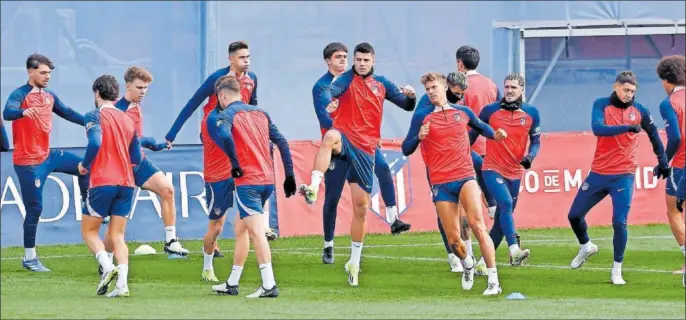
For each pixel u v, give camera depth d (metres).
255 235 34.41
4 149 43.69
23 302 32.88
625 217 38.97
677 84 40.09
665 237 52.84
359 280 39.69
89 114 34.62
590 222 57.38
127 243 51.53
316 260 45.34
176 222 52.59
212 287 35.97
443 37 65.44
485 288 37.62
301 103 64.12
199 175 53.00
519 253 39.97
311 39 64.44
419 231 55.06
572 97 66.31
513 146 40.56
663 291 37.06
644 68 66.94
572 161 56.94
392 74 65.00
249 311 30.39
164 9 63.28
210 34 62.88
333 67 39.88
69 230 51.94
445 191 35.94
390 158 54.94
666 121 39.78
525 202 56.47
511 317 29.12
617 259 38.91
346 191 54.88
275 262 44.69
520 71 64.81
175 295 35.19
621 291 37.06
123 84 63.66
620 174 39.34
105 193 34.53
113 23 63.47
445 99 35.88
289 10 64.06
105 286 34.81
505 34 65.25
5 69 62.94
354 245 38.53
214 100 42.19
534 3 66.38
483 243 35.62
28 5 63.06
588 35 65.69
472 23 65.62
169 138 43.41
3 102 62.81
